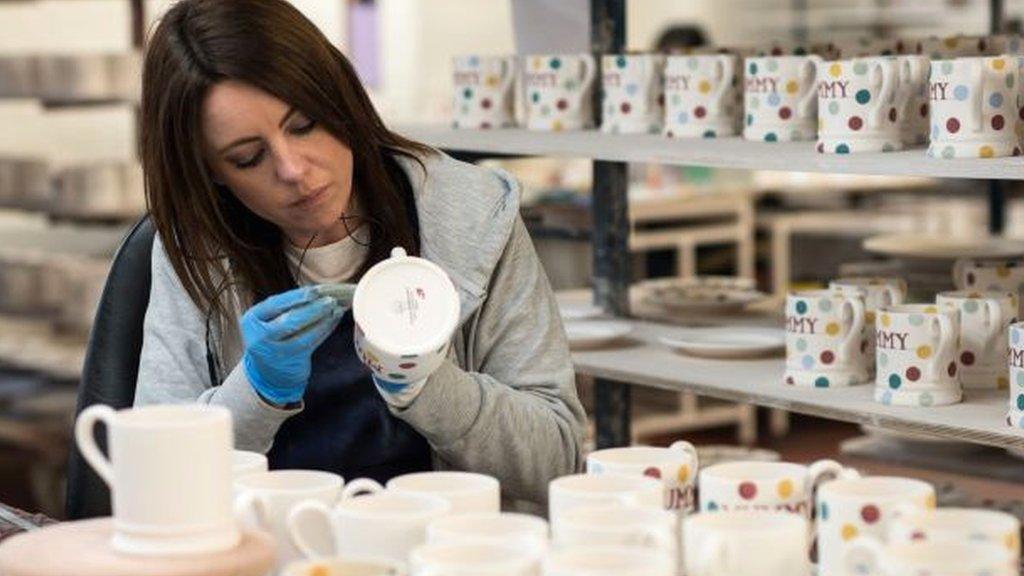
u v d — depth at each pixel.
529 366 2.40
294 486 1.82
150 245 2.55
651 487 1.72
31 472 5.49
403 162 2.44
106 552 1.56
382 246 2.39
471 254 2.40
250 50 2.15
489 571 1.47
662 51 3.29
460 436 2.21
